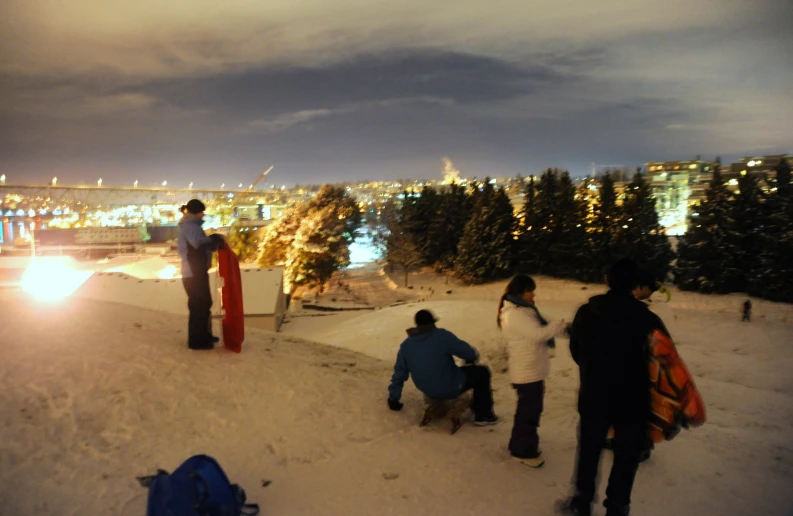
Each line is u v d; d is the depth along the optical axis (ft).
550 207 187.73
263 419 20.66
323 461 17.99
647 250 165.48
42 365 21.98
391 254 208.95
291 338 38.40
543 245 185.98
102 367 22.71
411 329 22.21
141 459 16.67
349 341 79.97
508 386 33.81
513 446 18.37
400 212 243.60
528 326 17.19
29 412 18.22
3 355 22.49
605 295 13.79
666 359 12.66
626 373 12.93
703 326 93.50
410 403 24.84
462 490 16.24
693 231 154.20
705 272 149.07
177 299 104.53
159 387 21.79
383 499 15.57
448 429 21.81
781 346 69.72
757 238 144.56
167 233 408.26
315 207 220.84
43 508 13.70
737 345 71.31
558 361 44.86
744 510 15.25
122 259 242.78
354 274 250.57
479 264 190.39
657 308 43.27
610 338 13.11
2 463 15.24
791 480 17.47
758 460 19.26
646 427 13.07
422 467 17.88
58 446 16.60
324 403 23.18
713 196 151.94
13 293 36.73
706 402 32.53
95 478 15.30
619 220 168.35
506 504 15.42
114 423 18.52
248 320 106.73
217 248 27.78
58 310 31.81
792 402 33.42
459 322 78.28
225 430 19.35
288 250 204.64
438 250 226.17
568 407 27.89
